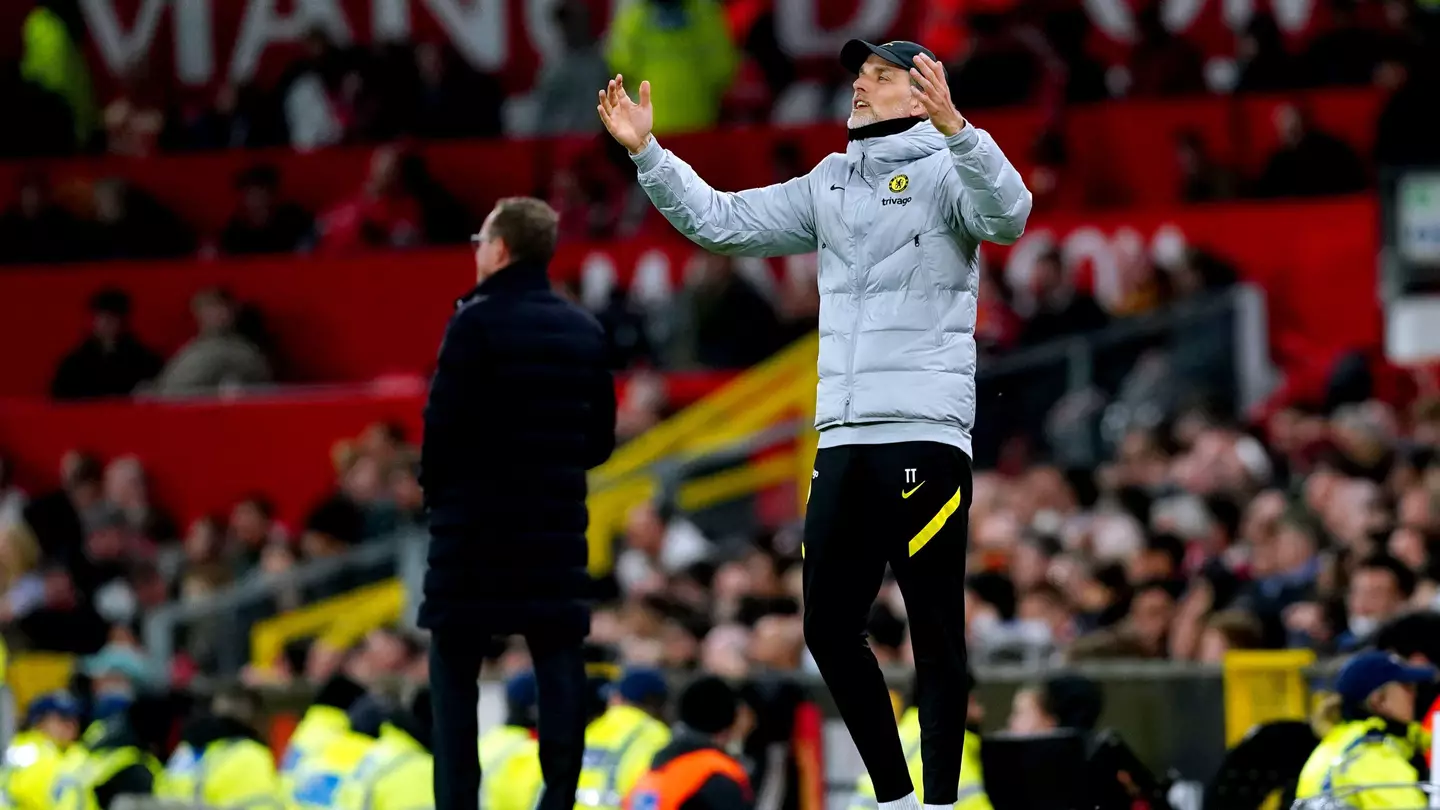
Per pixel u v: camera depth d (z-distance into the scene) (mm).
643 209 77438
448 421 28906
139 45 97625
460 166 82000
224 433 72438
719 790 34156
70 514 67500
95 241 82312
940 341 24375
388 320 77438
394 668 51625
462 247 78312
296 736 42594
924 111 23484
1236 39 87250
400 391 73125
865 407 24328
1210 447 56969
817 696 41750
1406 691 31156
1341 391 62094
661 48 81875
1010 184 23531
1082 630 47750
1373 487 52250
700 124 82125
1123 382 65625
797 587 51875
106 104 97438
